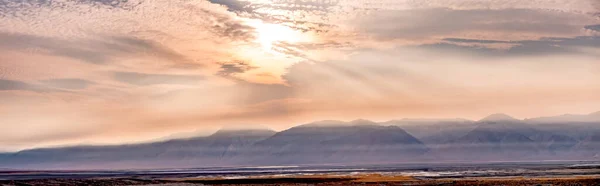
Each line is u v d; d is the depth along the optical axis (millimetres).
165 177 153250
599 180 107750
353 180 121375
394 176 137750
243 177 145875
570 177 119750
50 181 129250
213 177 149000
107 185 116938
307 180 124875
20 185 117438
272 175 158375
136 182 125062
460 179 118438
